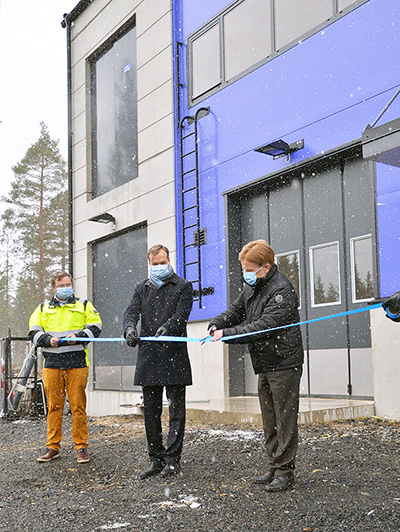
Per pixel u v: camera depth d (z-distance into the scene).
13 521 3.62
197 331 9.65
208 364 9.38
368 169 7.48
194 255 9.92
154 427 4.58
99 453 5.65
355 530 3.10
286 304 3.99
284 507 3.55
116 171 12.68
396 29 6.84
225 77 9.52
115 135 12.80
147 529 3.30
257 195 9.16
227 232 9.26
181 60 10.55
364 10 7.23
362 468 4.39
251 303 4.20
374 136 5.86
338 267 7.84
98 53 13.54
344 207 7.78
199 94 10.07
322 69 7.80
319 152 7.78
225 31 9.60
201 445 5.58
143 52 11.52
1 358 10.73
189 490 4.05
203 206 9.77
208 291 9.51
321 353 8.04
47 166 39.12
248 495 3.85
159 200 10.80
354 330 7.59
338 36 7.58
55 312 5.61
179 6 10.72
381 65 7.00
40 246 37.75
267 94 8.66
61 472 4.93
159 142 10.91
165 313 4.73
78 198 13.76
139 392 11.38
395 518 3.23
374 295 6.85
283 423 3.96
